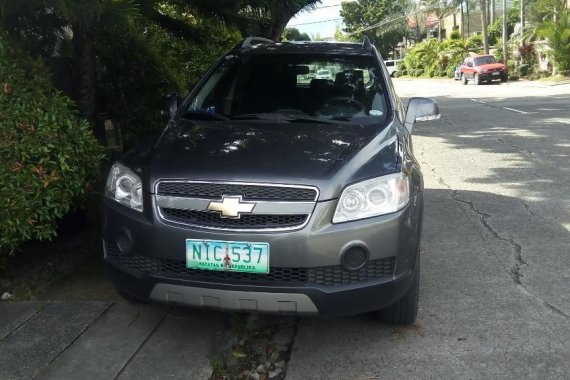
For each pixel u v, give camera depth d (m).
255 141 3.77
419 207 3.63
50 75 4.45
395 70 62.47
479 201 6.90
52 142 3.95
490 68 32.97
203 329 3.84
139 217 3.39
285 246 3.16
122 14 4.54
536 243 5.41
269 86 4.82
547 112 15.40
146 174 3.46
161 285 3.32
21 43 4.55
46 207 3.93
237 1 6.96
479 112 16.38
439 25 68.62
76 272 4.70
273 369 3.48
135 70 6.69
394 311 3.74
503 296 4.31
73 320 3.89
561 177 7.94
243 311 3.27
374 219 3.25
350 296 3.23
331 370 3.40
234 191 3.25
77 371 3.34
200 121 4.38
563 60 31.19
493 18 51.81
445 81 41.25
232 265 3.21
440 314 4.04
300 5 7.68
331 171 3.31
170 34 8.02
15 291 4.29
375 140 3.82
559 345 3.60
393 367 3.41
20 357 3.45
